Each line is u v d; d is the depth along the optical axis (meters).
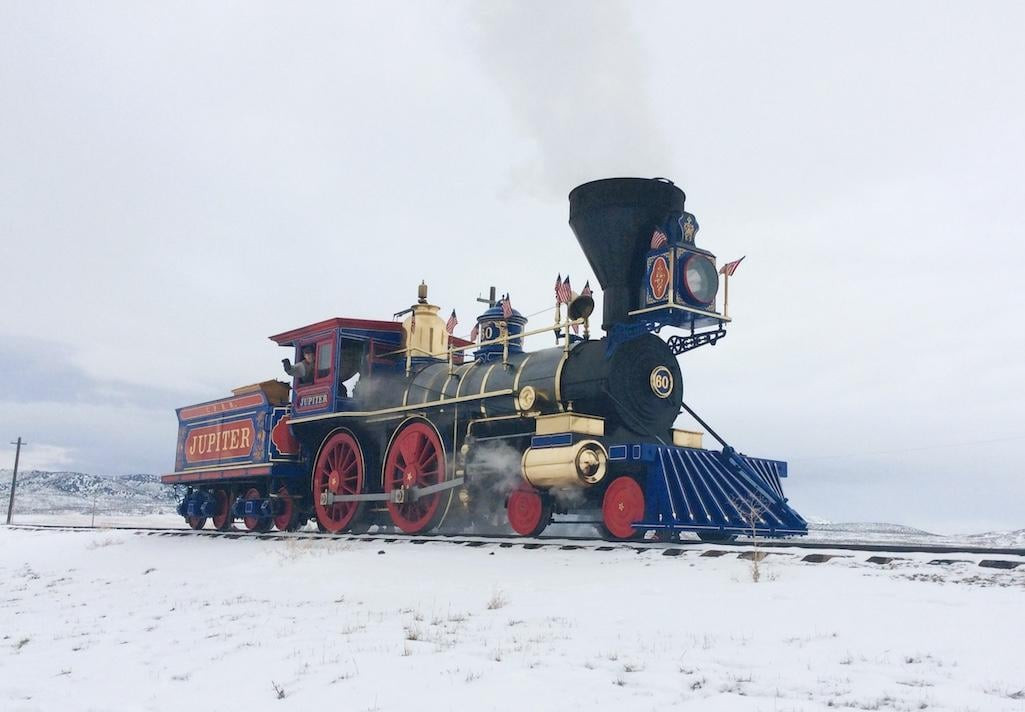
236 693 6.58
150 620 10.83
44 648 9.30
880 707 5.30
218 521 27.89
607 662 6.75
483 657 7.15
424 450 18.80
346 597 11.48
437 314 21.66
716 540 15.35
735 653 6.84
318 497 21.69
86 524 48.50
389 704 5.91
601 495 15.70
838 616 7.87
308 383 22.50
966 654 6.39
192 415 29.14
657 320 15.07
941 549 11.43
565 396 15.88
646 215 15.64
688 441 16.06
